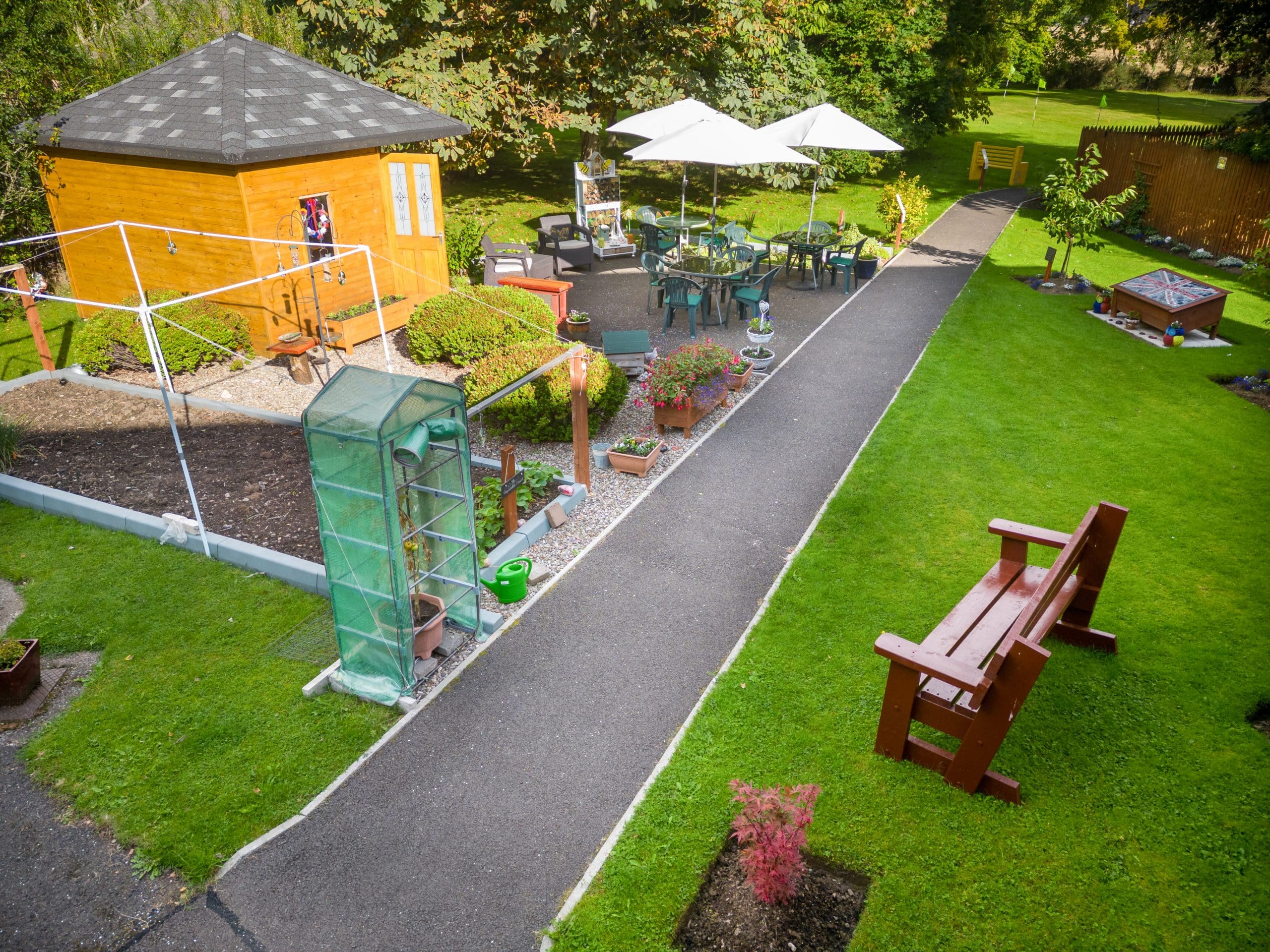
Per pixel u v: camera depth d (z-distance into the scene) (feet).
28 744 19.83
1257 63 74.38
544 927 15.34
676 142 50.60
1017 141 125.70
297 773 18.84
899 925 14.98
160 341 38.83
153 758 19.29
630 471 32.14
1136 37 171.94
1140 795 17.81
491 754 19.27
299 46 60.75
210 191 39.37
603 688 21.33
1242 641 22.84
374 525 18.95
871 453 33.78
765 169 79.36
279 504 29.99
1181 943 14.73
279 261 41.16
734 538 27.99
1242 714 20.18
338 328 42.34
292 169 40.52
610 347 40.16
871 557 26.73
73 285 47.14
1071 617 22.81
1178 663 21.93
